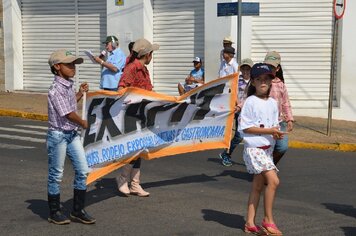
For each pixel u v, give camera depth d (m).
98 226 6.72
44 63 21.02
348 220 7.11
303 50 16.89
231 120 8.13
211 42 17.17
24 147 11.80
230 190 8.53
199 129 8.10
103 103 7.23
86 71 20.17
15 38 21.23
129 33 18.77
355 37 16.42
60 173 6.68
